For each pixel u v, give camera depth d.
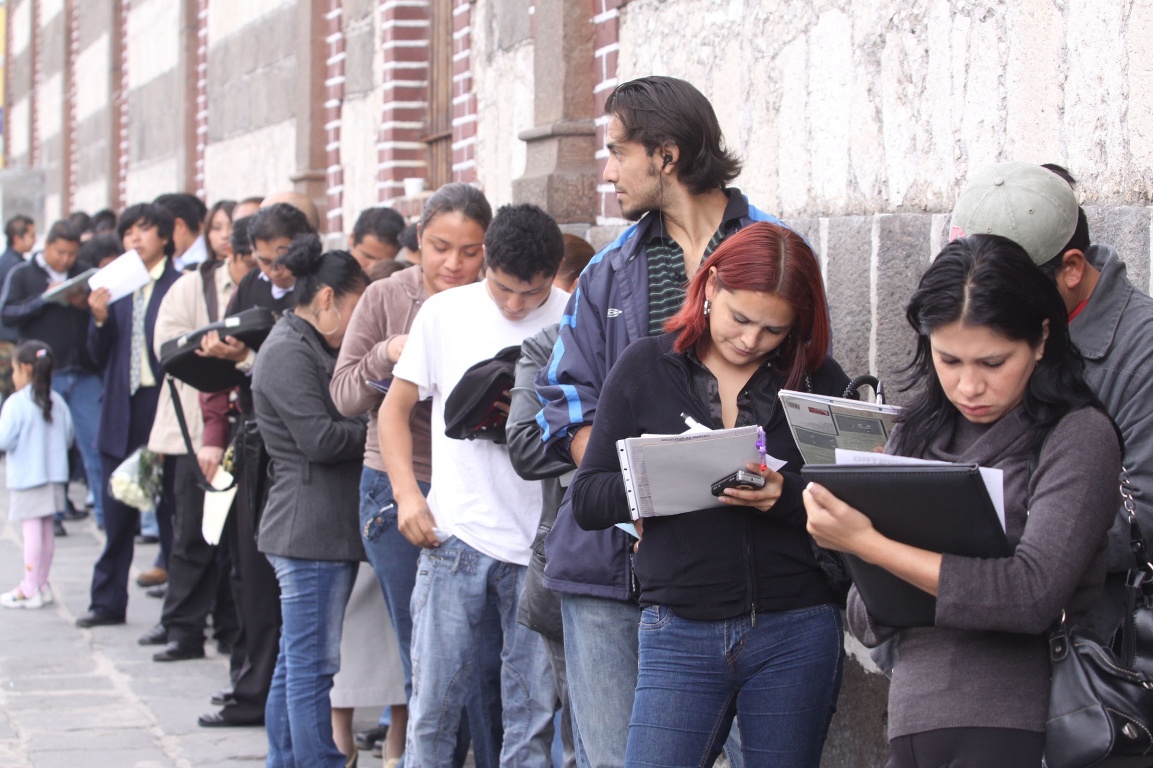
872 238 4.90
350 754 6.35
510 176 8.79
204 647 8.55
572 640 4.21
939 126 4.70
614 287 4.24
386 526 5.55
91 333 9.47
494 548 5.02
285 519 5.73
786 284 3.64
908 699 3.09
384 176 10.80
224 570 8.35
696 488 3.60
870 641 3.32
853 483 3.01
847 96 5.21
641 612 3.96
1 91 35.16
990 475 2.91
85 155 24.97
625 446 3.57
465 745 5.68
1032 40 4.27
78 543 12.18
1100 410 3.05
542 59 7.90
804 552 3.72
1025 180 3.47
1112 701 2.89
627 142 4.20
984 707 3.00
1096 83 4.01
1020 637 3.03
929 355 3.23
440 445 5.14
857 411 3.46
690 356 3.82
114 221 16.86
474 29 9.53
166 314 8.52
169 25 18.34
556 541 4.23
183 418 6.98
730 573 3.68
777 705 3.72
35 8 30.78
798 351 3.77
